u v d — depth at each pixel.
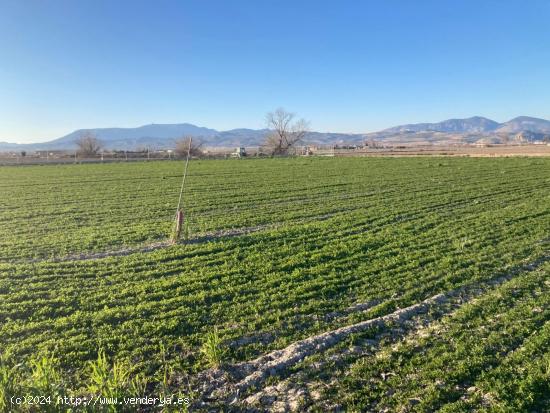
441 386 6.77
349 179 36.28
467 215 20.09
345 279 11.59
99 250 15.09
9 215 21.73
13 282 11.63
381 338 8.45
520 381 6.77
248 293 10.82
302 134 102.81
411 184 32.12
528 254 13.54
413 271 12.19
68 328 8.93
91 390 6.23
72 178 39.91
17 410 5.70
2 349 8.04
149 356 7.89
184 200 26.38
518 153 75.62
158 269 12.70
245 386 6.98
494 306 9.60
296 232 17.08
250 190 30.55
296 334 8.69
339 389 6.83
